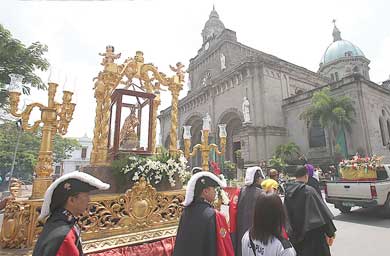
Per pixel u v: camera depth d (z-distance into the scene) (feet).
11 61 37.70
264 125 95.71
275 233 7.81
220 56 128.67
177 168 19.29
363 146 74.49
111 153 19.56
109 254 13.93
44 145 15.48
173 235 16.63
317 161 85.35
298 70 114.01
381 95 86.94
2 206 19.29
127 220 15.62
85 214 14.25
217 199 19.97
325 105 75.51
